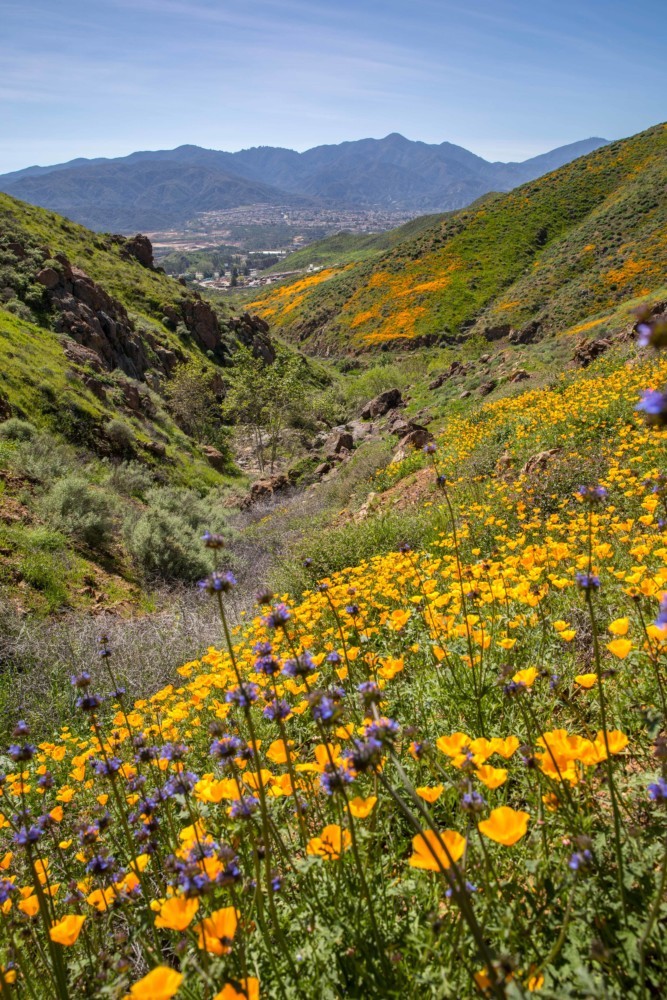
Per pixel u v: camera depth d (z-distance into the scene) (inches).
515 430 491.5
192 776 78.3
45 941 83.4
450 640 127.9
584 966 49.5
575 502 276.8
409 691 118.4
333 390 2194.9
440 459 553.9
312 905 67.1
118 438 853.8
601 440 352.5
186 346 1898.4
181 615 361.7
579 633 129.8
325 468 1045.8
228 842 81.7
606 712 97.6
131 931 77.0
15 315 1159.0
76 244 2043.6
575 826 66.4
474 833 70.4
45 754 164.1
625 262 2495.1
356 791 72.2
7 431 618.8
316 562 359.6
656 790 52.1
